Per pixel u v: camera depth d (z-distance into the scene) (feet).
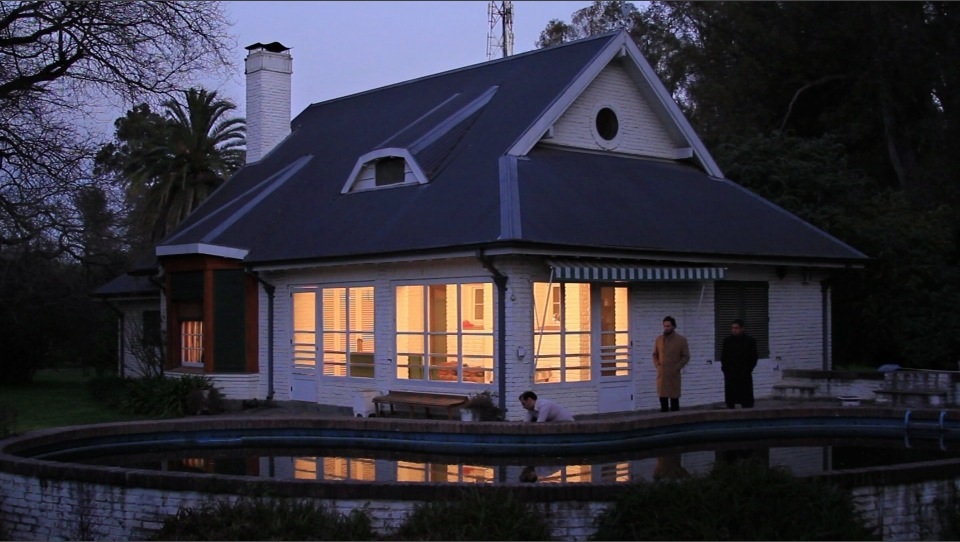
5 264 96.48
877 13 116.06
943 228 93.50
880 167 128.26
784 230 73.31
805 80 127.34
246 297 71.77
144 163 136.26
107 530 29.53
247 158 95.30
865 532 26.13
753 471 27.07
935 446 42.16
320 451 41.55
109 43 73.51
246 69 95.71
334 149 83.46
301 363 69.82
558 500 26.71
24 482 31.37
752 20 126.93
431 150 69.67
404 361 63.16
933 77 115.55
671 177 74.64
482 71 81.76
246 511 26.86
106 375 91.86
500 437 39.70
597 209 61.93
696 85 141.28
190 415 68.08
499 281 56.70
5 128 72.43
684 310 66.64
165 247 72.95
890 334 89.56
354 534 25.79
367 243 62.13
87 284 105.09
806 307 75.20
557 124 69.77
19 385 104.27
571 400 59.72
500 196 59.21
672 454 39.88
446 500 26.86
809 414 45.09
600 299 61.98
